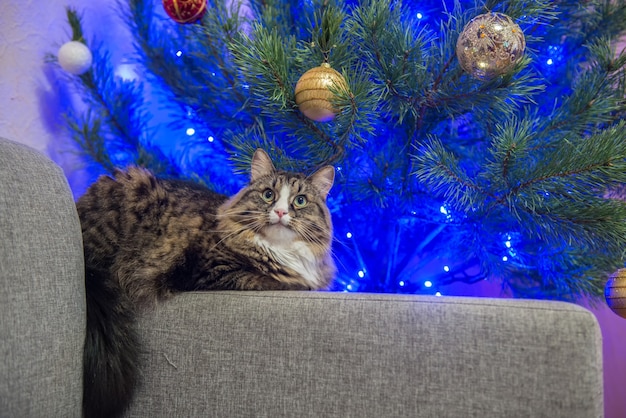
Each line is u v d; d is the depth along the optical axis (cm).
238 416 105
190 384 109
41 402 95
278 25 163
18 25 205
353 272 190
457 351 94
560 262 166
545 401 89
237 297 111
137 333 114
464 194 148
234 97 173
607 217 143
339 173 171
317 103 133
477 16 138
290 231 147
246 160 160
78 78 202
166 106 206
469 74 143
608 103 152
